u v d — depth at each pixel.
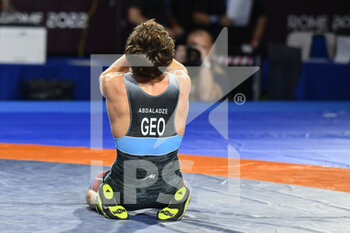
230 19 13.89
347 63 14.79
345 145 7.50
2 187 4.69
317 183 5.05
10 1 17.94
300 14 19.20
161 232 3.52
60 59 15.84
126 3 18.75
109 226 3.63
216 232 3.53
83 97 13.86
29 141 7.71
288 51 14.04
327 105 12.95
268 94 14.02
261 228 3.62
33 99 13.22
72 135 8.30
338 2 19.34
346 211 4.07
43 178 5.08
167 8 14.32
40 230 3.51
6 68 13.12
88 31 18.77
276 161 6.25
